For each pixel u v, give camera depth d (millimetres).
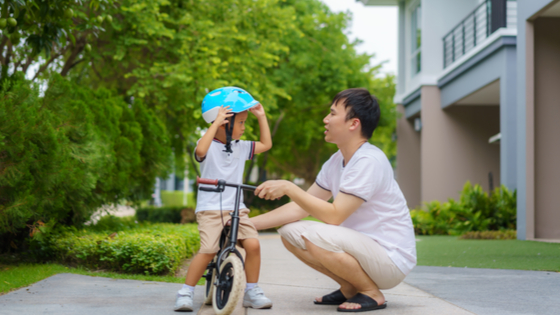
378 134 20344
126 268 4559
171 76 9414
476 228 10570
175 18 10484
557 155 8477
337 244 2764
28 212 4211
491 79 10945
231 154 3053
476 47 11453
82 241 4867
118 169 6555
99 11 8625
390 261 2814
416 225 10977
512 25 11438
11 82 4781
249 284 3006
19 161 4105
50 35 4863
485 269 4918
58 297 3281
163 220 16953
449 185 13945
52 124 4754
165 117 11297
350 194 2773
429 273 4633
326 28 15430
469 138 14047
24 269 4504
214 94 3094
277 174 24234
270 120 15805
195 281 2943
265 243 8758
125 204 7688
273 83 13234
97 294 3422
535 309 2945
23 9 4500
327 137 3006
